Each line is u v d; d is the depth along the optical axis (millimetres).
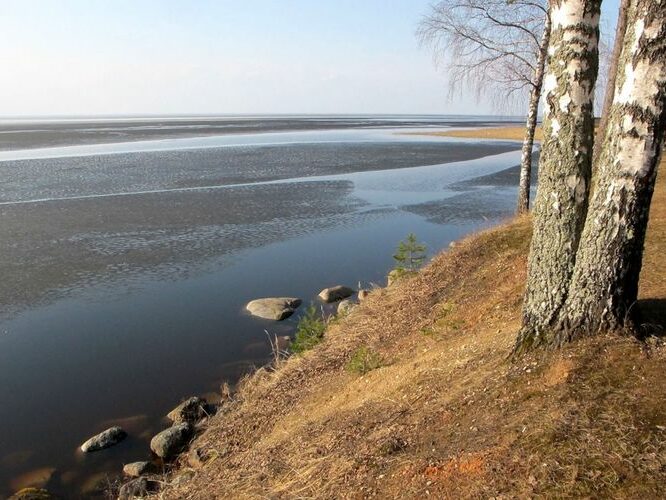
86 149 54938
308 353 10164
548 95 5379
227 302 14867
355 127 119500
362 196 29672
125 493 7574
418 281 11773
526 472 4020
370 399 6926
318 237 21219
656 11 4352
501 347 6207
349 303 13617
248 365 11469
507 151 55125
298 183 33719
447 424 5176
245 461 7070
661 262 8156
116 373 11219
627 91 4582
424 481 4477
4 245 19609
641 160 4621
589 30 5152
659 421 4070
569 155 5246
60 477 8242
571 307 5121
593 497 3635
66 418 9719
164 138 74188
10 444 8992
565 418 4344
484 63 15242
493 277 9992
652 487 3570
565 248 5250
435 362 7051
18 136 77750
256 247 19828
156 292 15562
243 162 44062
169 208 25750
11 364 11625
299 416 7812
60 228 21906
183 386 10719
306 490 5383
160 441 8680
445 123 155500
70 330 13188
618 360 4762
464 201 28203
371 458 5270
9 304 14672
